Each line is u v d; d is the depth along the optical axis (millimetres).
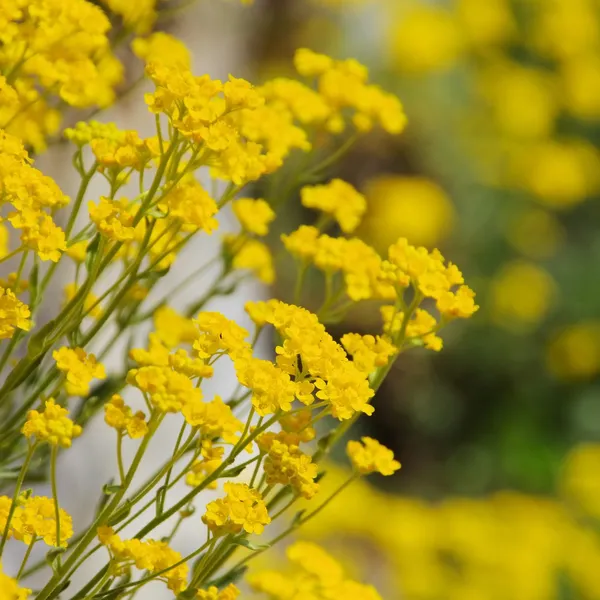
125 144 817
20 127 891
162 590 1449
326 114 936
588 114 3639
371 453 826
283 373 792
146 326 1005
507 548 2355
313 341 797
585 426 3307
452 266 840
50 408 785
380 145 3576
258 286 1901
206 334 797
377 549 2465
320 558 875
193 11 1601
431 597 2273
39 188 793
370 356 821
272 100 935
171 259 869
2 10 835
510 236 3607
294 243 888
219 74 1702
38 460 856
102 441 1394
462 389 3500
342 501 2365
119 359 1165
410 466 3475
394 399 3543
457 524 2402
